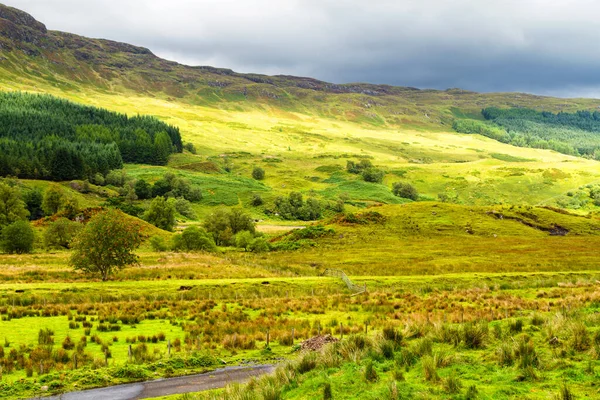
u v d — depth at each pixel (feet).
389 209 437.17
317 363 63.98
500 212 430.20
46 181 638.94
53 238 324.39
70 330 108.58
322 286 188.96
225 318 125.49
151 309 138.00
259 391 55.31
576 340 58.59
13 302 143.43
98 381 71.00
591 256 269.03
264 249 330.54
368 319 122.21
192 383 71.41
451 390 48.08
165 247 323.57
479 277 204.54
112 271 222.28
